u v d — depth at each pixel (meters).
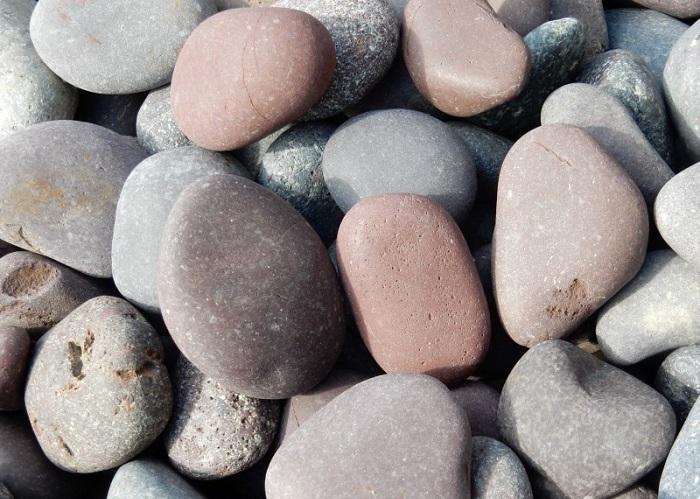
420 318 0.52
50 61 0.60
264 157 0.58
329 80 0.55
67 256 0.57
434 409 0.49
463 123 0.59
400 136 0.55
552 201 0.52
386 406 0.49
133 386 0.51
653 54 0.61
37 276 0.56
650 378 0.53
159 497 0.50
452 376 0.52
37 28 0.59
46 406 0.52
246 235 0.52
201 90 0.55
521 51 0.55
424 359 0.52
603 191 0.51
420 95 0.59
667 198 0.52
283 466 0.49
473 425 0.52
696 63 0.56
